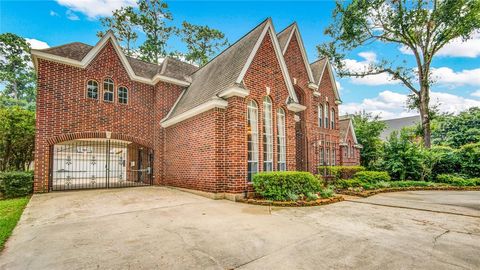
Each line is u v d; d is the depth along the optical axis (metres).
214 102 8.70
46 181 10.27
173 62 16.00
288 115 10.80
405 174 14.90
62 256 3.52
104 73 12.25
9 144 12.16
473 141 20.67
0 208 7.22
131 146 15.38
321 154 17.25
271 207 7.28
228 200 8.45
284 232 4.71
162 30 27.88
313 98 16.41
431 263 3.26
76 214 6.33
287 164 10.52
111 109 12.32
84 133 11.41
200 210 6.81
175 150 11.81
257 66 9.84
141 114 13.34
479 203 8.19
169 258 3.44
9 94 38.72
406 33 18.98
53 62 10.88
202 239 4.29
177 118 11.20
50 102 10.64
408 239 4.29
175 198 8.80
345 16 19.14
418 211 6.81
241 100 9.01
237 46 11.63
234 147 8.64
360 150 26.75
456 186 13.30
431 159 14.68
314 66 19.41
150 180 13.21
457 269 3.07
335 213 6.50
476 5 15.26
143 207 7.22
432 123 24.70
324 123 18.08
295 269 3.09
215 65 12.82
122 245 3.98
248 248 3.85
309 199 8.02
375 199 9.15
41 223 5.44
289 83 11.03
